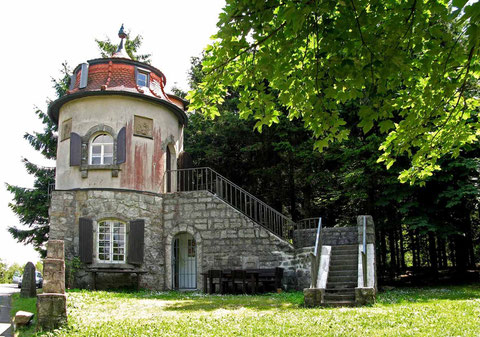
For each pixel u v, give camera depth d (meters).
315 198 24.30
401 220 19.95
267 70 5.76
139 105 18.97
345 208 24.38
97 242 17.27
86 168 17.97
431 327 7.94
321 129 6.41
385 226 20.73
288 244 16.97
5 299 14.58
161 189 19.16
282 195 25.22
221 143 26.00
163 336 7.84
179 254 19.73
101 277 17.19
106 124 18.34
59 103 19.09
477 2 3.82
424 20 5.38
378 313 9.53
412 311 9.75
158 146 19.28
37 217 26.77
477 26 4.12
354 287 12.64
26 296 13.86
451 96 6.27
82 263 16.86
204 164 26.42
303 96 6.39
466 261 22.39
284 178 24.91
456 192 17.70
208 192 18.41
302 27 5.33
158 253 18.34
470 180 18.62
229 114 24.69
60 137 19.02
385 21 5.63
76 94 18.44
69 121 18.81
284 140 23.94
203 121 26.73
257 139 24.98
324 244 16.44
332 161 23.12
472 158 17.83
